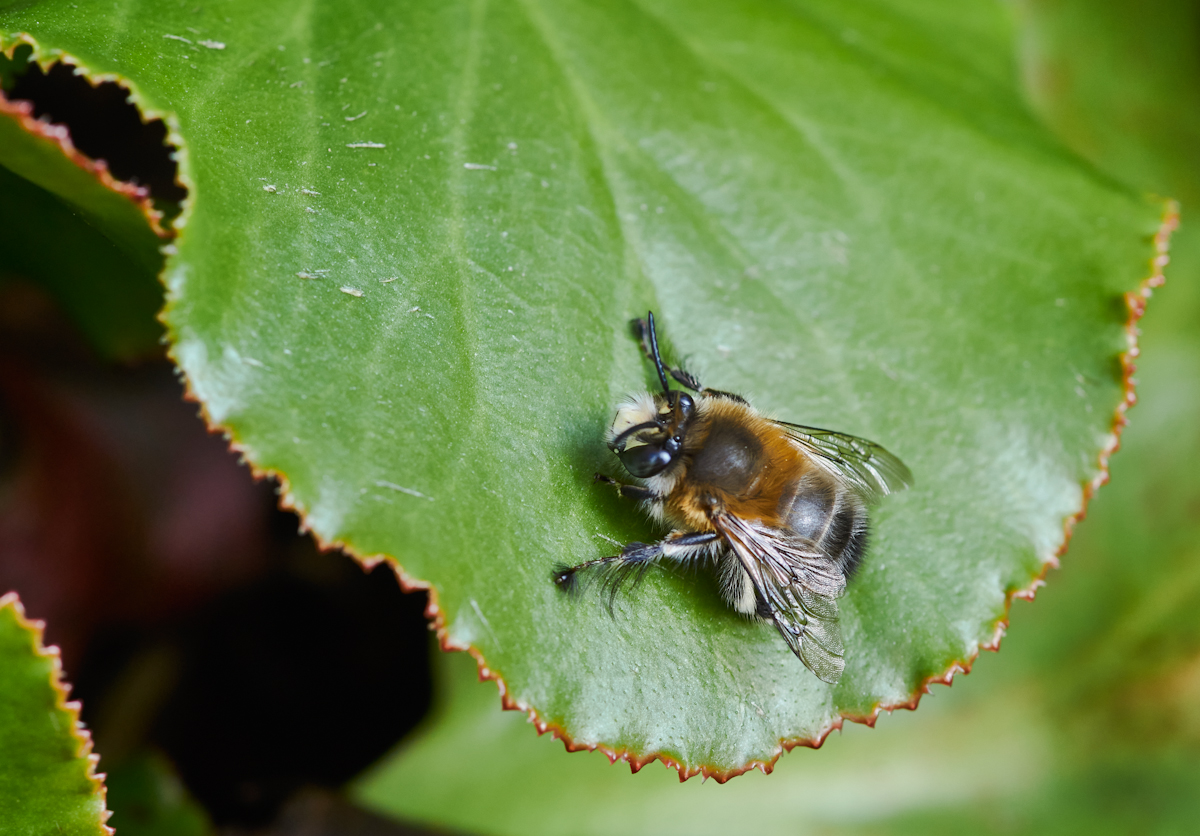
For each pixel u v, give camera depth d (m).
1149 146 0.21
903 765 0.19
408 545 0.16
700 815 0.18
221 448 0.19
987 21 0.20
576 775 0.18
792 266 0.18
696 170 0.18
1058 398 0.17
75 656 0.19
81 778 0.16
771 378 0.17
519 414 0.17
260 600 0.19
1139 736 0.19
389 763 0.18
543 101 0.17
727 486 0.17
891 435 0.17
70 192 0.16
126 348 0.18
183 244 0.16
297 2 0.17
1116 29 0.21
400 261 0.17
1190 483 0.20
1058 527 0.17
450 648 0.16
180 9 0.17
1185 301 0.20
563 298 0.17
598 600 0.17
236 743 0.19
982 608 0.17
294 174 0.17
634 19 0.18
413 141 0.17
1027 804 0.19
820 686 0.17
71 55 0.16
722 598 0.17
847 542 0.17
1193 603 0.19
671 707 0.17
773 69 0.18
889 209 0.18
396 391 0.16
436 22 0.17
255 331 0.16
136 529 0.19
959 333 0.18
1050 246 0.18
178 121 0.16
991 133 0.18
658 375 0.17
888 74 0.18
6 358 0.19
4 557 0.19
